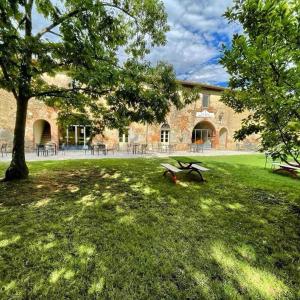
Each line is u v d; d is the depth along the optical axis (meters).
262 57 2.70
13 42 3.70
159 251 2.88
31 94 5.98
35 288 2.17
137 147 16.73
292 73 2.86
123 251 2.86
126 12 6.37
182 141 18.80
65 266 2.51
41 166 8.84
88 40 4.72
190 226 3.66
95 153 14.48
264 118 3.42
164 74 6.09
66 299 2.05
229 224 3.77
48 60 4.58
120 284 2.26
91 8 4.62
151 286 2.25
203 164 10.43
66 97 6.53
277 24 2.60
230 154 15.91
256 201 4.99
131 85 5.39
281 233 3.48
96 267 2.52
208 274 2.46
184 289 2.22
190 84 18.08
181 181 6.77
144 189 5.81
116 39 5.95
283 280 2.40
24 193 5.18
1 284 2.21
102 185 6.12
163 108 5.89
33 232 3.29
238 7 2.85
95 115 7.82
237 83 3.47
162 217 4.00
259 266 2.63
